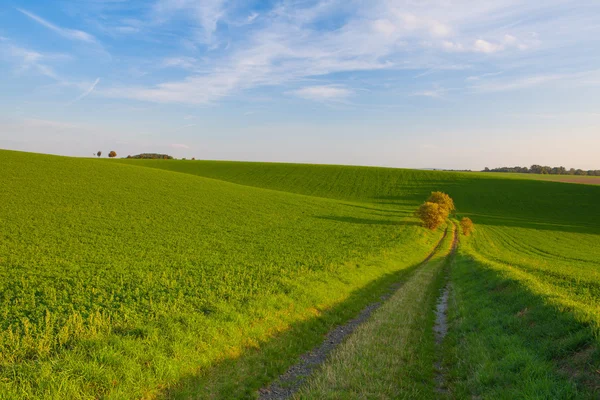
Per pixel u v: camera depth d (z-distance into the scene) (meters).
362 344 10.48
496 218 72.62
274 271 19.58
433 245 42.53
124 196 47.25
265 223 40.78
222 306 13.14
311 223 44.41
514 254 39.94
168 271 18.70
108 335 10.20
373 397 7.58
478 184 103.00
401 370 8.87
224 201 54.16
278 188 98.69
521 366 8.14
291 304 14.37
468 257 29.83
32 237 25.48
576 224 68.56
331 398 7.53
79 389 7.63
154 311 12.38
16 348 9.09
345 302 16.03
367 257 26.53
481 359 9.06
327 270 20.81
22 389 7.32
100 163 72.19
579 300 13.20
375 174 115.12
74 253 21.78
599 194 91.06
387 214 62.50
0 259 19.84
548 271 22.61
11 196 39.16
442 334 11.94
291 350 10.80
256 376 9.12
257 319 12.52
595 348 7.65
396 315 13.38
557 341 8.79
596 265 33.81
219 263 21.09
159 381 8.45
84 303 13.44
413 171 120.69
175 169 121.81
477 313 12.95
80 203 40.22
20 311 12.48
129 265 19.62
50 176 52.25
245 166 128.75
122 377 8.31
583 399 6.46
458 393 7.81
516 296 13.52
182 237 29.02
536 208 82.25
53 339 9.91
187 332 10.69
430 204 51.34
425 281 21.03
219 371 9.30
